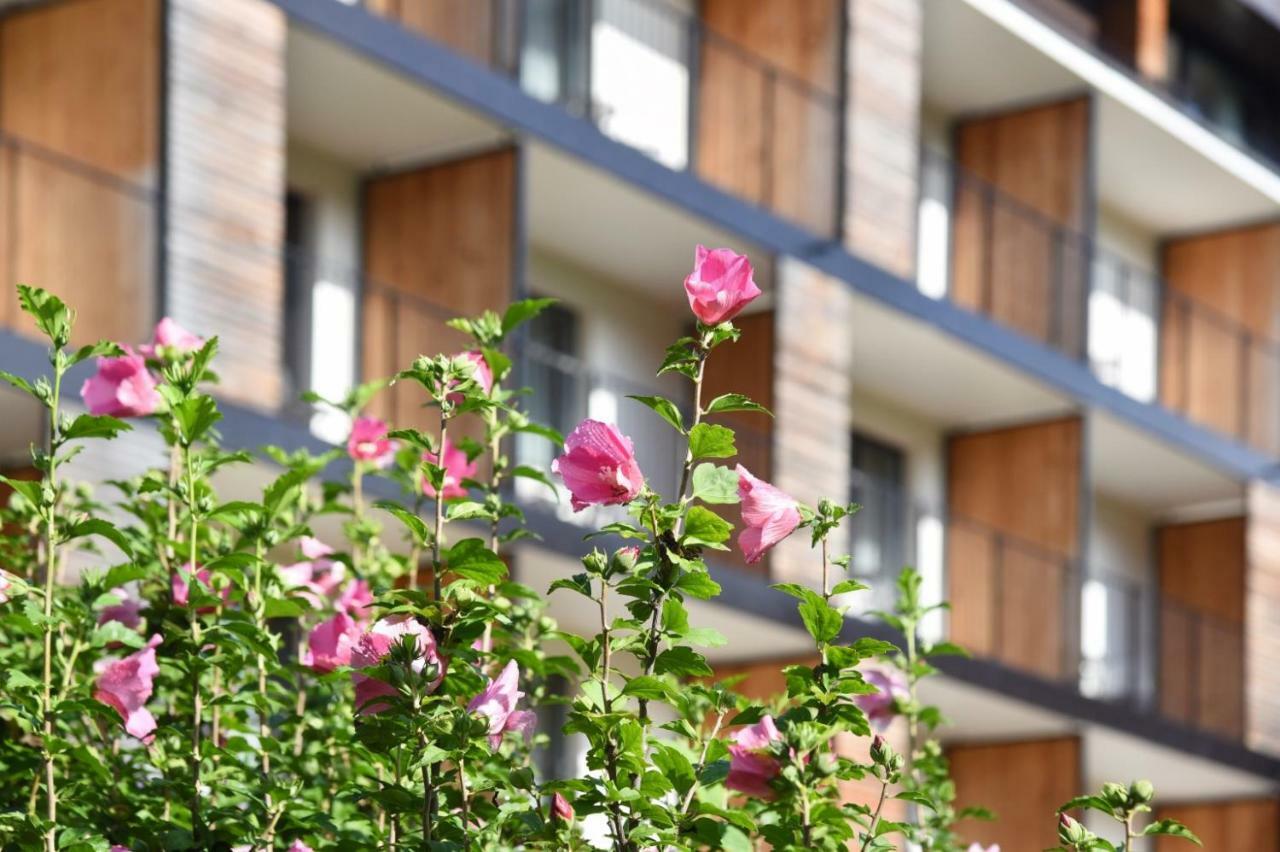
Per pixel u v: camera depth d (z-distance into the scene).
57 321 4.42
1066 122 19.73
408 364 14.47
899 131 17.69
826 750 4.25
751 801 4.79
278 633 4.71
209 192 12.25
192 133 12.21
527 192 15.30
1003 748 19.39
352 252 14.88
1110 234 22.41
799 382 16.58
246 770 4.68
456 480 5.05
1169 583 22.28
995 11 18.45
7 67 12.61
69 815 4.48
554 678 14.65
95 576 4.57
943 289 19.75
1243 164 21.45
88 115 12.35
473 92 14.19
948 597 19.53
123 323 12.09
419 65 13.80
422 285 14.65
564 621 15.28
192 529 4.47
